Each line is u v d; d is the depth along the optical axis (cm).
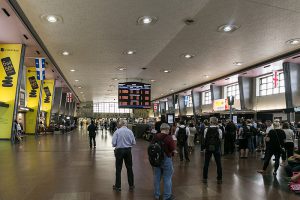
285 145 834
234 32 1112
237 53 1468
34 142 1550
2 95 1308
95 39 1213
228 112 2145
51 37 1196
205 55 1511
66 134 2681
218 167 625
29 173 675
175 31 1098
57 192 508
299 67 1648
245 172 743
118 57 1555
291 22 1002
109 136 2438
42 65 1360
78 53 1466
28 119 1952
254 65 1791
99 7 875
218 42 1255
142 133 2188
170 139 469
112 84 2780
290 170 662
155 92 3578
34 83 1950
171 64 1761
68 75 2225
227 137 1171
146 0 827
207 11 903
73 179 618
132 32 1112
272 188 564
